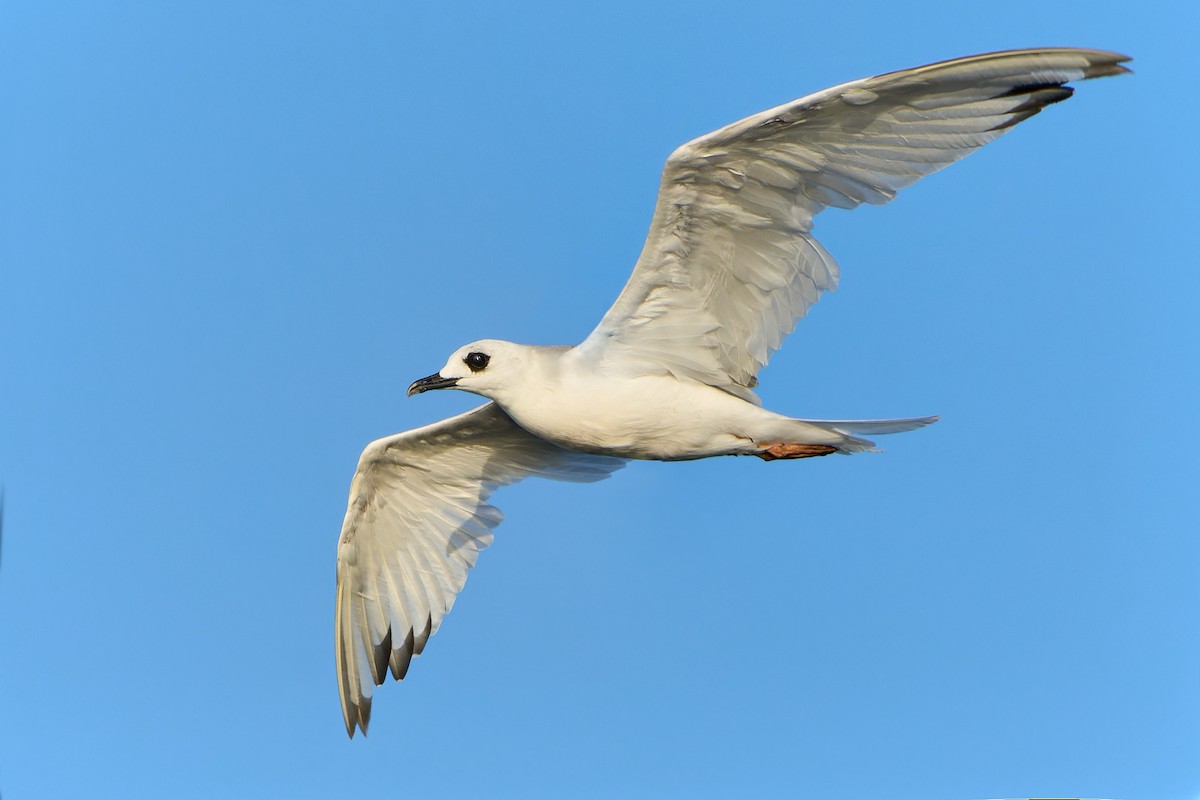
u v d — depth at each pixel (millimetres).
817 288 12562
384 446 15328
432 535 16047
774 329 12812
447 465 15727
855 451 12969
